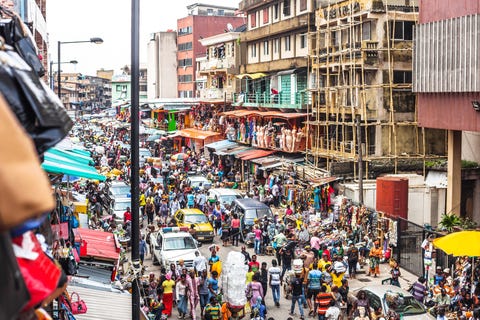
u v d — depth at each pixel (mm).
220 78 66375
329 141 41625
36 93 3498
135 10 11359
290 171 41156
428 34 30969
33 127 3459
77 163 10523
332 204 35344
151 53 105062
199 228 31391
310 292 20750
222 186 44344
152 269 27000
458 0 29531
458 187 31328
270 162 45125
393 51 37625
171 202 36406
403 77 38094
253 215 32094
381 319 16859
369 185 34625
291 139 44000
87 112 147250
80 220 22703
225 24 91062
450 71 29500
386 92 37719
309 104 44875
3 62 3518
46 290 3326
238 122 56500
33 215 2338
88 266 16562
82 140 72688
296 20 47562
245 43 60594
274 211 37500
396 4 37844
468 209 33531
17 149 2336
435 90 30609
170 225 32750
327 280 20672
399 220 26812
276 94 50250
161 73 96062
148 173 47219
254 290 20000
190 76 91562
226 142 56750
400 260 26703
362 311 17859
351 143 38031
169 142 73250
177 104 74750
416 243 25906
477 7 28375
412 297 18094
